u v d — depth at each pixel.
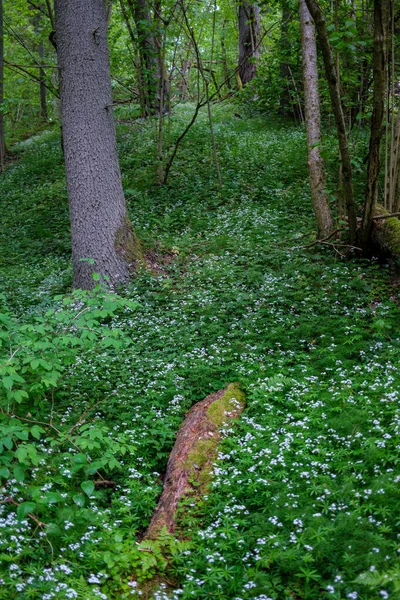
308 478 4.55
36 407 5.68
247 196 12.99
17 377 4.49
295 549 3.77
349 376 6.12
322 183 9.66
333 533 3.86
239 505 4.45
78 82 9.50
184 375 6.64
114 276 9.59
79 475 4.91
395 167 9.30
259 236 10.53
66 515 4.26
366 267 8.80
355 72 10.45
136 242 10.09
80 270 9.66
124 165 16.36
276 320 7.57
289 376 6.33
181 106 22.80
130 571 3.92
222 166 15.00
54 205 15.18
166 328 7.83
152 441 5.41
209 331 7.54
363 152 13.12
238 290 8.52
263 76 19.92
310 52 9.75
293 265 8.91
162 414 5.92
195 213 12.54
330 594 3.38
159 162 14.27
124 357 7.11
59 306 8.85
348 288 8.00
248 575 3.71
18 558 3.80
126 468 5.14
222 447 5.14
